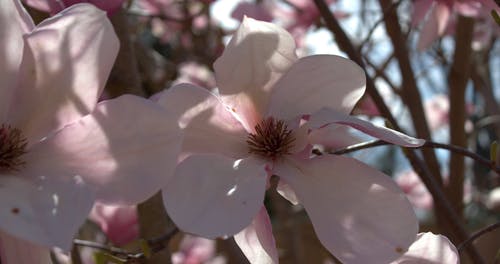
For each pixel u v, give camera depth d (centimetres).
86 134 45
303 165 49
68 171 44
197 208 44
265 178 47
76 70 45
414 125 74
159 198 61
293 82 49
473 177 114
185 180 45
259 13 78
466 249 62
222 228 44
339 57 49
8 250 44
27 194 43
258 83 49
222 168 47
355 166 47
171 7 100
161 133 44
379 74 76
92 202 43
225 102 49
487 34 96
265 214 47
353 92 49
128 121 44
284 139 49
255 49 49
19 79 45
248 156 49
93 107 45
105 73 45
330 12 66
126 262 49
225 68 49
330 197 47
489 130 138
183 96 47
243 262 76
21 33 45
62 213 42
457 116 80
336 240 46
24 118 46
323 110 47
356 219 46
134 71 61
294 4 84
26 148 45
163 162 44
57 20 44
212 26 100
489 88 101
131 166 44
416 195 105
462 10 67
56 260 63
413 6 68
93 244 57
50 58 45
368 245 46
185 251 94
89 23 44
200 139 48
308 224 107
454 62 80
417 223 46
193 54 96
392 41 73
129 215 68
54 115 45
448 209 62
